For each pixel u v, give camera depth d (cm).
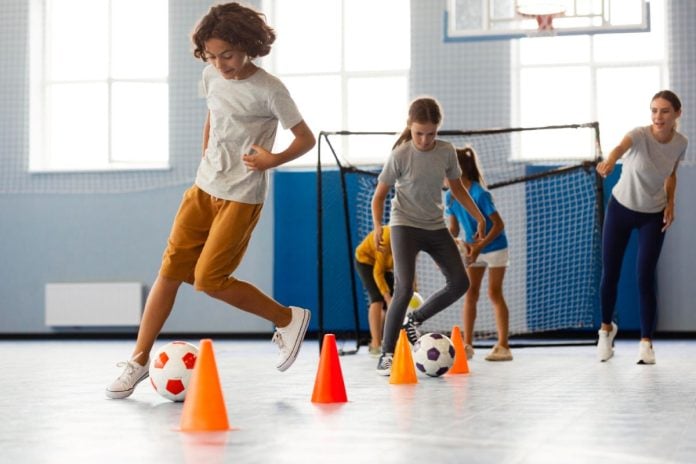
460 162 520
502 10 675
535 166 809
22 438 232
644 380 400
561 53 828
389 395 336
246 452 206
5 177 909
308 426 250
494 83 830
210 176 330
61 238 901
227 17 315
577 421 260
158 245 887
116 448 215
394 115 859
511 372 448
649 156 492
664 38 813
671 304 812
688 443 220
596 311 799
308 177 850
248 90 328
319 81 870
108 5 897
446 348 418
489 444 217
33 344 799
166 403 313
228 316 868
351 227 833
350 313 831
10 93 907
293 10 875
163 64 891
